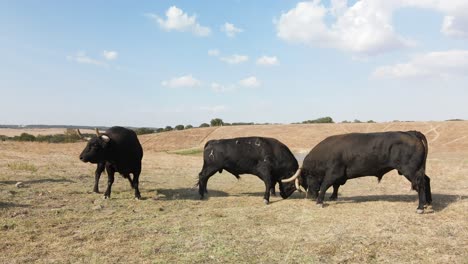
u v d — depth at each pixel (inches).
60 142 2129.7
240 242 276.2
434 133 2490.2
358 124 2997.0
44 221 331.0
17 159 866.8
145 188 544.7
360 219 333.4
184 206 417.4
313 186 443.5
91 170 721.0
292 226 319.0
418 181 360.8
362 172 396.5
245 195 506.0
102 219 346.3
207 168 476.7
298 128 2952.8
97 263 236.7
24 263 236.1
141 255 250.2
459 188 529.7
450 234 285.3
